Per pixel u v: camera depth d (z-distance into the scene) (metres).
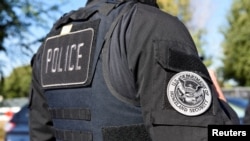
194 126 1.29
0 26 11.55
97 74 1.48
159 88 1.32
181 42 1.38
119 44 1.42
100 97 1.47
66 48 1.65
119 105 1.43
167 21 1.42
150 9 1.46
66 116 1.63
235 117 1.48
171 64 1.33
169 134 1.29
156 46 1.35
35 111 1.87
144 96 1.34
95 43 1.51
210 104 1.32
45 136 1.85
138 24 1.40
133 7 1.48
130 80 1.39
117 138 1.43
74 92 1.58
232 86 32.09
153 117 1.31
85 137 1.54
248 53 30.97
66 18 1.74
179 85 1.31
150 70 1.34
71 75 1.58
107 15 1.54
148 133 1.41
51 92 1.73
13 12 11.43
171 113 1.30
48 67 1.75
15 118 7.84
